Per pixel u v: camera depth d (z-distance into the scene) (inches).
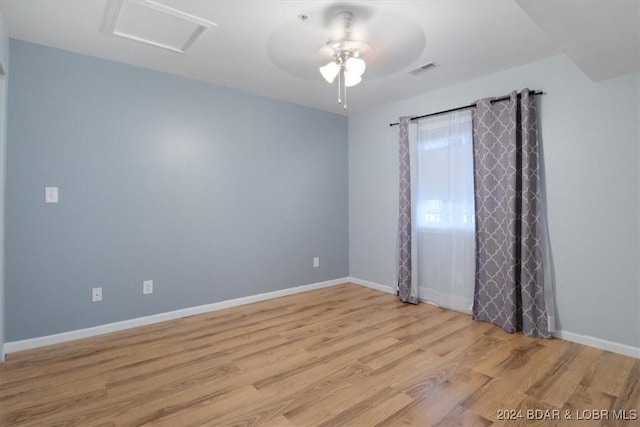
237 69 123.1
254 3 81.7
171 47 106.0
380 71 122.6
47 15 87.9
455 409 72.2
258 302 152.3
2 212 93.9
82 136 110.7
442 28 92.5
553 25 69.8
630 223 97.3
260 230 154.4
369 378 85.0
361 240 183.2
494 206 123.3
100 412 71.4
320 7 83.1
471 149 132.3
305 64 118.1
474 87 131.3
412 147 151.6
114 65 116.2
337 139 183.6
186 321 127.2
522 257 113.7
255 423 67.9
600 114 101.8
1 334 93.7
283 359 95.6
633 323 97.0
